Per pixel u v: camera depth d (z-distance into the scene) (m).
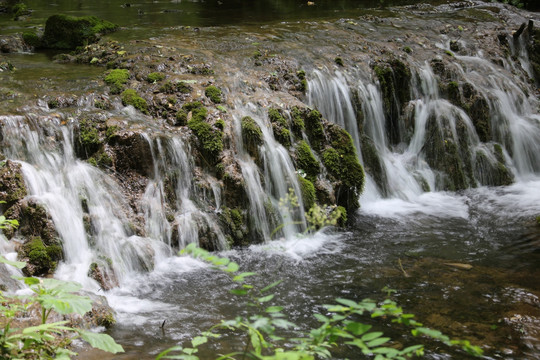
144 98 7.40
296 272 5.90
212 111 7.17
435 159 9.16
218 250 6.43
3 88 7.26
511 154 9.81
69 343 4.05
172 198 6.50
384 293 5.41
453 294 5.40
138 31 10.85
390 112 9.60
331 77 8.95
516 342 4.52
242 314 4.94
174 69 8.27
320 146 7.72
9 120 6.07
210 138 6.84
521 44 12.50
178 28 11.12
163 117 7.17
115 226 5.96
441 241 6.84
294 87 8.49
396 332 4.63
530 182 9.39
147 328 4.61
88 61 9.16
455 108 9.54
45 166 6.09
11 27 11.53
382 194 8.49
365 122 9.07
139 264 5.80
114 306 5.05
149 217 6.26
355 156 7.82
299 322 4.81
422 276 5.82
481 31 12.30
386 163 8.90
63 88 7.46
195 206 6.56
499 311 5.06
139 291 5.43
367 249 6.56
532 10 15.90
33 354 3.32
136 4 15.48
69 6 14.86
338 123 8.83
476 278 5.78
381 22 12.30
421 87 9.90
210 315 4.91
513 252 6.50
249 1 16.47
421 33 11.78
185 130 6.93
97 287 5.38
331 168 7.58
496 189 9.04
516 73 11.47
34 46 10.44
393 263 6.16
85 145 6.42
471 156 9.26
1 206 5.66
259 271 5.92
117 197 6.20
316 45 10.06
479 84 10.21
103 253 5.72
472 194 8.77
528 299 5.30
